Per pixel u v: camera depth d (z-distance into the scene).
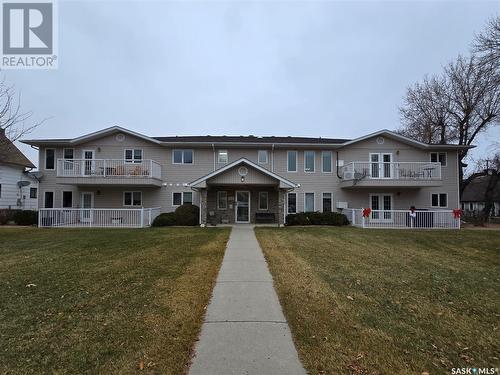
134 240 12.74
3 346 3.88
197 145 23.14
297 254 9.88
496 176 28.41
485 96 27.55
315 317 4.88
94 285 6.38
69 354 3.71
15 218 21.64
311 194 23.70
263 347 3.96
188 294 5.86
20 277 6.98
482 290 6.43
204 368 3.47
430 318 4.95
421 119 35.50
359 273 7.57
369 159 24.03
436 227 20.59
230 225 20.91
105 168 21.61
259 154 23.62
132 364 3.52
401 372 3.45
